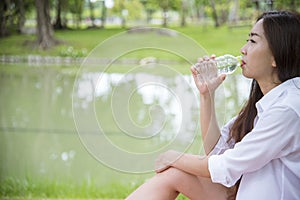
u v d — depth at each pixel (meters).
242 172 1.48
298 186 1.48
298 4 5.48
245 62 1.53
